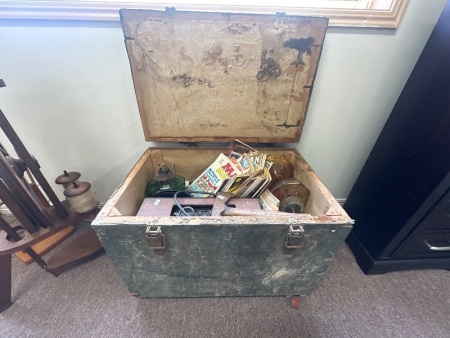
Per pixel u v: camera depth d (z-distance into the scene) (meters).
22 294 0.85
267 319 0.79
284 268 0.69
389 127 0.91
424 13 0.78
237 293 0.79
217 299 0.85
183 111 0.87
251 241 0.61
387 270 0.95
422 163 0.73
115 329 0.76
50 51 0.80
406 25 0.80
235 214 0.67
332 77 0.90
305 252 0.65
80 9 0.73
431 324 0.79
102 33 0.78
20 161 0.74
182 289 0.76
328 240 0.62
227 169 0.85
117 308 0.82
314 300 0.86
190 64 0.76
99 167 1.09
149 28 0.69
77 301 0.84
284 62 0.77
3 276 0.78
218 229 0.57
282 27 0.70
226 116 0.89
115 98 0.91
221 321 0.78
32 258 0.88
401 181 0.82
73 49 0.80
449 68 0.67
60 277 0.92
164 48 0.73
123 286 0.89
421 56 0.79
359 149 1.10
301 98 0.85
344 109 0.98
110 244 0.60
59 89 0.87
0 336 0.73
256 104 0.86
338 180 1.21
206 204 0.74
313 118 1.01
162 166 0.91
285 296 0.82
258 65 0.78
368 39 0.83
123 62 0.84
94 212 0.89
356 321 0.80
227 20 0.69
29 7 0.71
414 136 0.77
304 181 0.89
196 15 0.67
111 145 1.04
